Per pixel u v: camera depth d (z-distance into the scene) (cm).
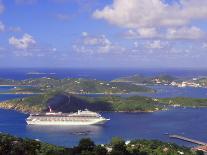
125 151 18938
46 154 17388
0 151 17100
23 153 17512
